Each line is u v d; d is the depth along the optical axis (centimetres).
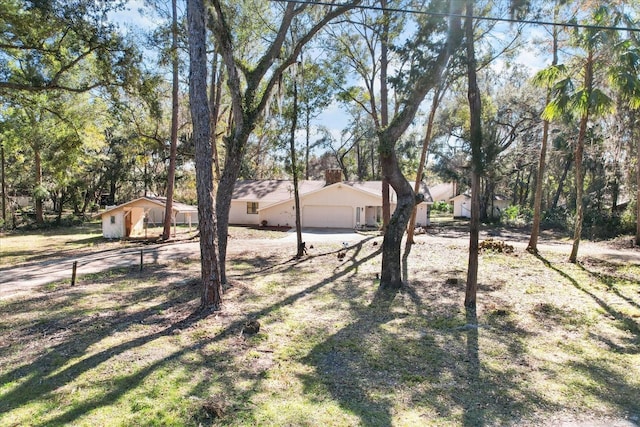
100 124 2208
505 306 859
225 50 980
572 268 1272
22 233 2733
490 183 3338
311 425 397
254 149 3597
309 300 894
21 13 1238
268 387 481
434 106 1575
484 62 1395
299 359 569
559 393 480
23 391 461
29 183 3822
